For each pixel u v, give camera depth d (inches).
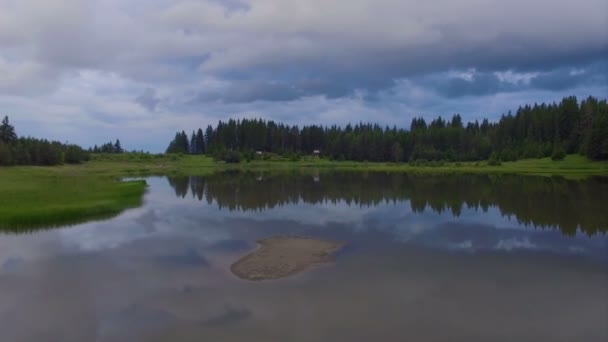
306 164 6441.9
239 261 1057.5
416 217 1679.4
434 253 1130.0
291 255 1111.0
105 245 1219.2
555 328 686.5
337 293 837.2
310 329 683.4
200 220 1626.5
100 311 754.8
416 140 6707.7
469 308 764.0
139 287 874.1
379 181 3412.9
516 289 860.0
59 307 772.6
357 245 1217.4
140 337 661.3
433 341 643.5
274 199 2268.7
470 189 2667.3
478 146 6107.3
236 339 655.1
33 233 1365.7
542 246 1199.6
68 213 1620.3
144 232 1398.9
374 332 673.6
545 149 5113.2
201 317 729.0
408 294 832.3
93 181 2682.1
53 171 3885.3
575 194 2313.0
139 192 2367.1
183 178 3858.3
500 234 1354.6
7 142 5108.3
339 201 2172.7
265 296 822.5
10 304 787.4
